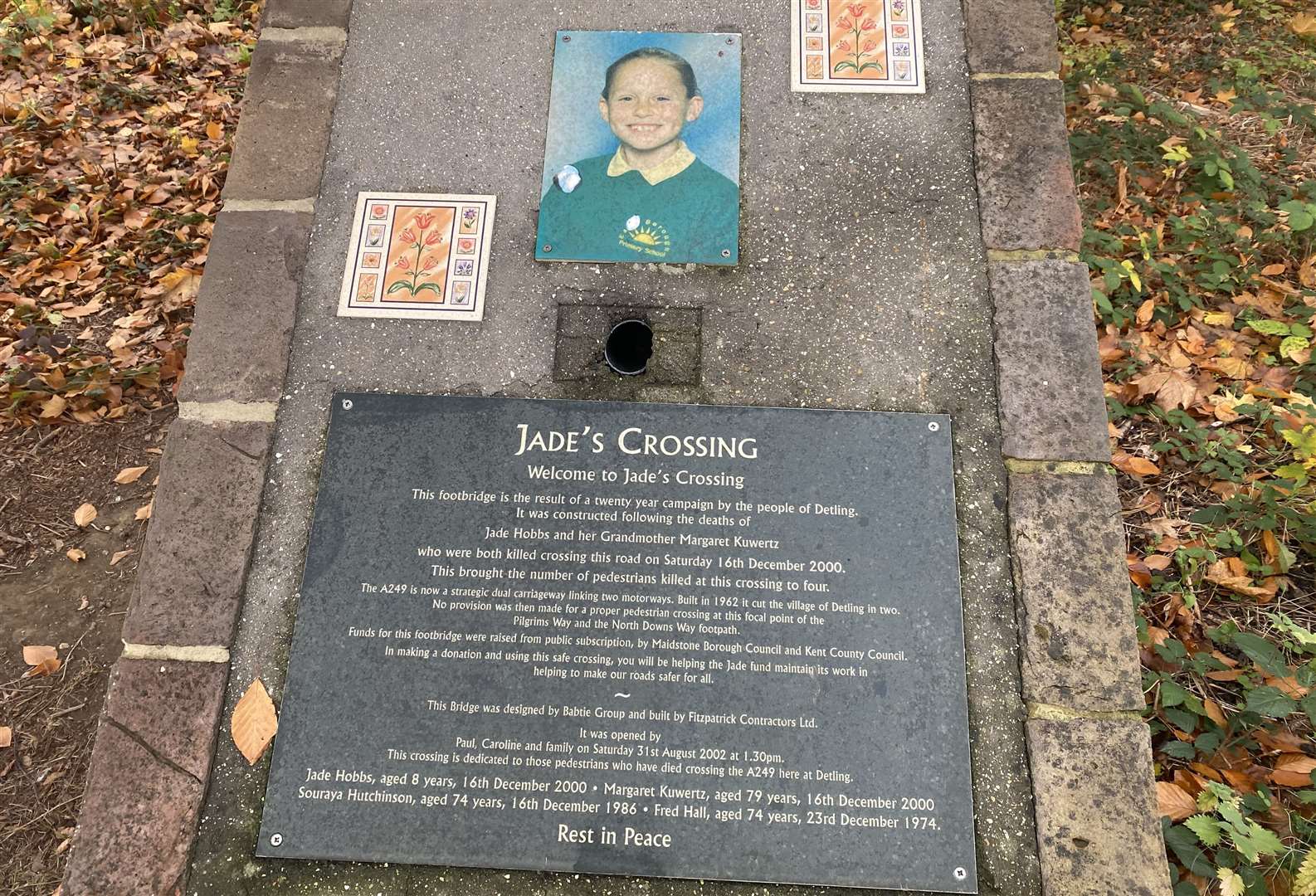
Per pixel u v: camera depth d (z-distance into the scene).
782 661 2.10
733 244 2.46
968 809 2.01
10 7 5.87
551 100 2.61
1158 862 1.96
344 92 2.64
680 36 2.64
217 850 2.03
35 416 3.90
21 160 4.89
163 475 2.29
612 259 2.46
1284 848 2.16
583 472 2.25
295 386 2.37
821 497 2.21
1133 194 4.30
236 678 2.15
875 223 2.48
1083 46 5.60
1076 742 2.04
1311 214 3.69
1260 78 5.18
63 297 4.36
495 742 2.06
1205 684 2.67
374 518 2.22
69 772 2.94
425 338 2.41
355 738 2.08
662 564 2.16
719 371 2.37
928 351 2.37
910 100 2.58
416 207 2.53
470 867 2.01
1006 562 2.18
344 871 2.01
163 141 5.17
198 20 6.03
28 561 3.49
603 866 1.99
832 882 1.97
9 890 2.67
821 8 2.66
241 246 2.49
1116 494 2.22
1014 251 2.44
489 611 2.14
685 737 2.06
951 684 2.08
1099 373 2.32
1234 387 3.46
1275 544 2.90
